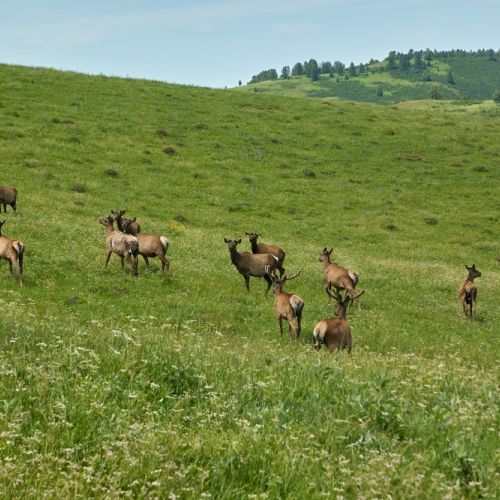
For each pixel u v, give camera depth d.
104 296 26.92
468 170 68.38
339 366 13.74
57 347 12.65
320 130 75.00
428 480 7.95
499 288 39.78
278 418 9.77
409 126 81.81
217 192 53.84
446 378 13.66
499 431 10.33
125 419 9.19
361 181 61.94
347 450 8.96
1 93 66.50
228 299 29.48
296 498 7.34
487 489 7.81
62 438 8.27
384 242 48.84
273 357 14.62
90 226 39.34
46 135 57.97
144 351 12.83
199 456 8.27
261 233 46.53
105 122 64.62
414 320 30.48
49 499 6.76
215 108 76.69
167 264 31.41
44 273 28.56
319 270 37.94
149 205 48.16
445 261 46.22
